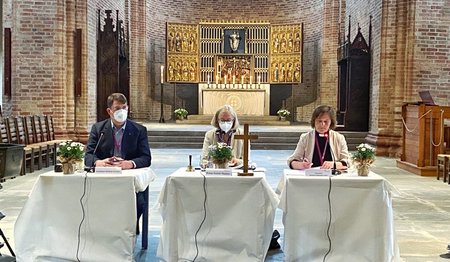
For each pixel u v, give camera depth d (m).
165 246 4.82
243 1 24.98
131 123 5.73
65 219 4.89
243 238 4.79
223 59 22.83
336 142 5.71
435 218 7.17
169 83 23.48
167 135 16.69
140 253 5.45
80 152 4.98
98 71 15.29
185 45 22.66
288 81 22.42
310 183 4.77
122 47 16.50
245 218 4.79
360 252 4.78
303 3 23.84
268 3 24.77
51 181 4.87
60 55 13.73
